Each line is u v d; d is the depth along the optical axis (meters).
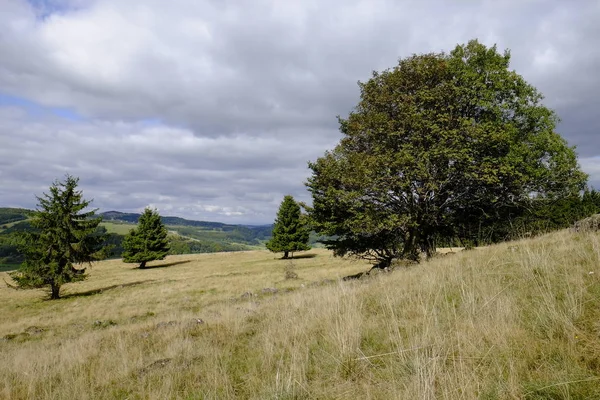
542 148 16.69
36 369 6.42
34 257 29.22
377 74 18.66
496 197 16.94
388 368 3.94
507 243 11.42
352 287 9.53
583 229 10.02
